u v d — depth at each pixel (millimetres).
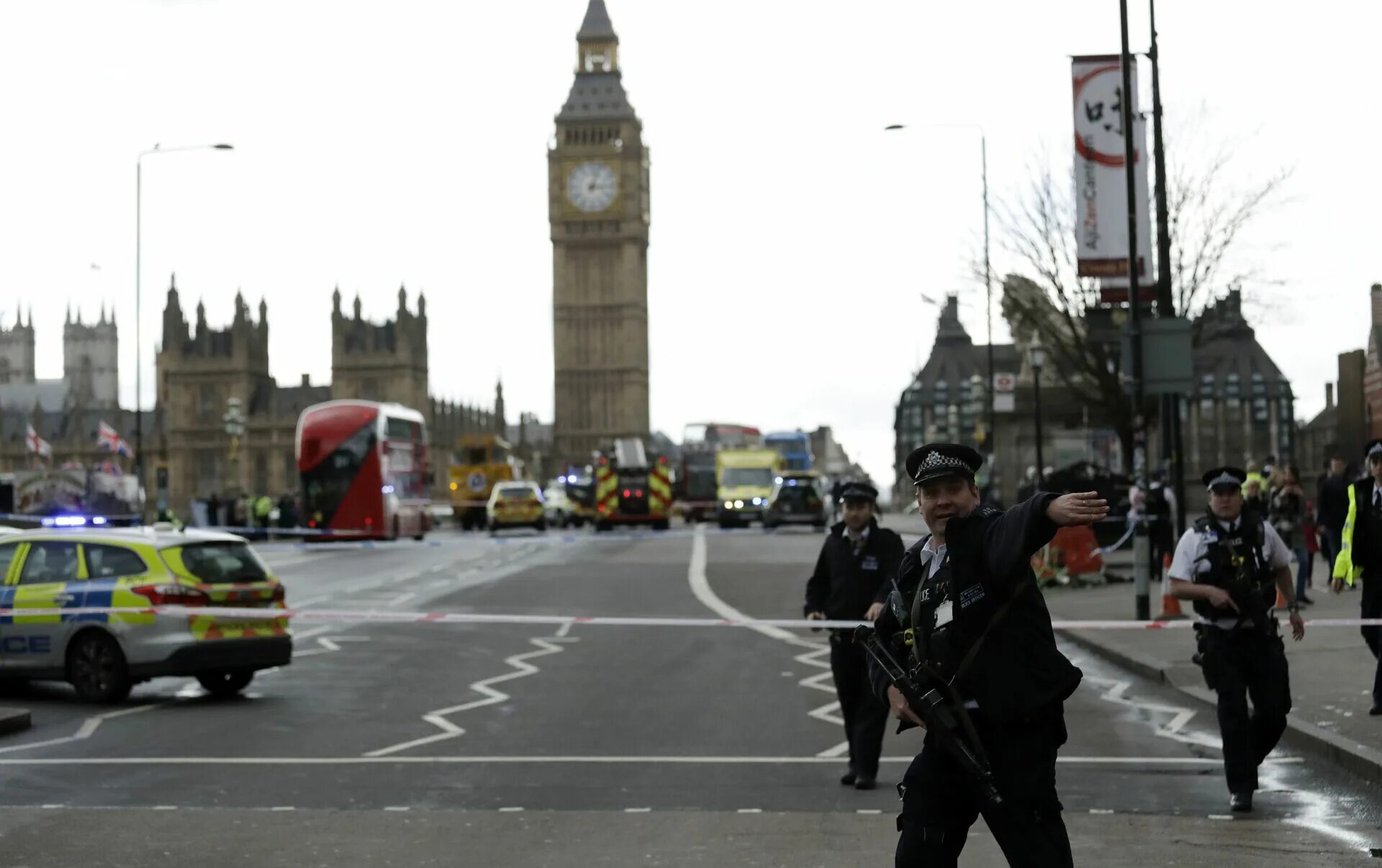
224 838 9367
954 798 5805
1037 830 5625
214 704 16141
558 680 18000
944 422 168250
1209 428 113750
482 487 94875
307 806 10500
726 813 10117
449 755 12719
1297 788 10820
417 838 9359
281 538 62219
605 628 24859
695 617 26172
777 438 109062
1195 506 68062
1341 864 8391
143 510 57844
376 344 195750
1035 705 5598
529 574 38156
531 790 11117
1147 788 10945
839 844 9078
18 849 9031
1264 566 9945
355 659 20438
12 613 16562
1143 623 15273
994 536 5605
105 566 16547
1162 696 16016
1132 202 22953
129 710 15742
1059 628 22078
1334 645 18219
